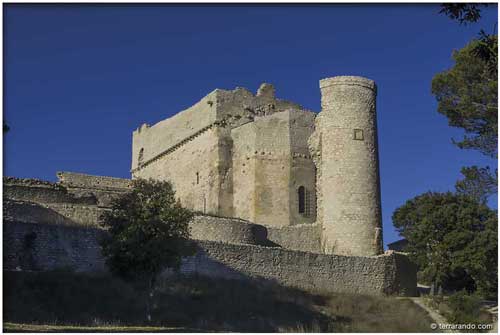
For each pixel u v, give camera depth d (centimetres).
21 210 4331
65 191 5175
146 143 7725
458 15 2559
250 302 4047
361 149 5578
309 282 4716
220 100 6600
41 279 3506
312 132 6391
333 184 5531
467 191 5344
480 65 4656
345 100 5650
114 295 3609
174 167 7094
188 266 4206
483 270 4925
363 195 5500
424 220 5178
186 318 3553
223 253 4394
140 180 3562
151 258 3341
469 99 4694
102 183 6394
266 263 4556
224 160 6469
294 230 5500
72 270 3753
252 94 6781
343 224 5438
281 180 6212
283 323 3816
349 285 4897
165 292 3834
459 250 4997
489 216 5156
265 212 6156
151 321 3419
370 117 5688
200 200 6588
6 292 3294
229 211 6384
